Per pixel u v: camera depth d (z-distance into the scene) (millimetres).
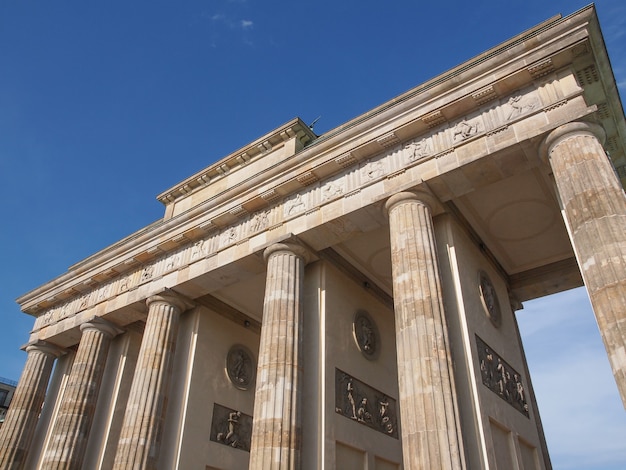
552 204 33094
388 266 39375
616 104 29453
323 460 28672
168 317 40188
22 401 48219
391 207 30406
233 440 40812
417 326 25641
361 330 37344
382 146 32469
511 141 27266
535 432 32375
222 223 39375
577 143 24938
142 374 37562
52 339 50219
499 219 34500
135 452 34469
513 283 39312
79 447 41250
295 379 30109
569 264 37594
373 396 35781
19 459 46219
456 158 29078
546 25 29078
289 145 42781
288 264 33781
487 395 27203
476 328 29406
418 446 22672
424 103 30953
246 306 45562
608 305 20641
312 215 33875
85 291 49281
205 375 40469
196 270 39031
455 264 29906
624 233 21719
